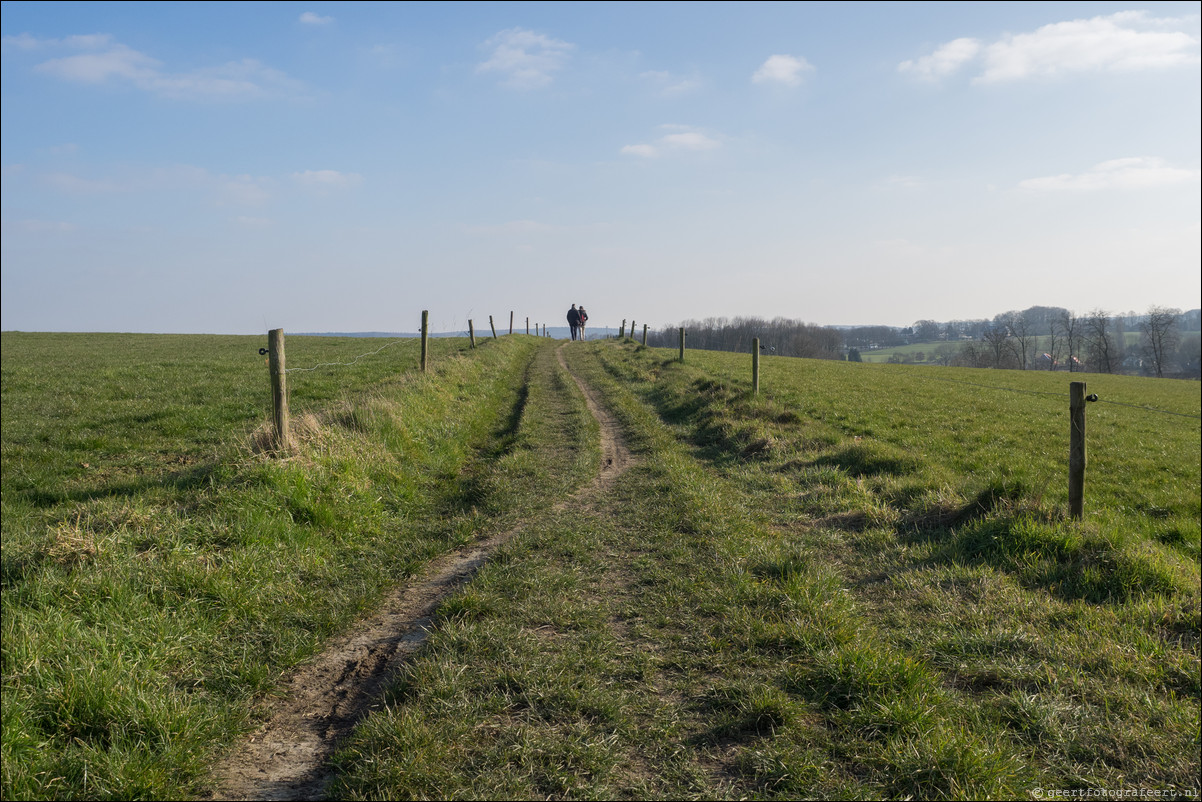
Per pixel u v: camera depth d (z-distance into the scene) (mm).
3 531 7930
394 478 10062
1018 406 23766
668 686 4594
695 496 9336
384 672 4949
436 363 21562
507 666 4754
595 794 3463
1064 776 3703
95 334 56562
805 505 9586
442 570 7133
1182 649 5117
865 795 3447
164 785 3553
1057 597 6242
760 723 4137
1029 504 7730
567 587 6363
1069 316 105625
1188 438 19078
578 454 12578
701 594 6102
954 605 5965
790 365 39906
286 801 3535
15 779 3408
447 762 3713
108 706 4008
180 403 17141
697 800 3463
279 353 8969
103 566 5621
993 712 4293
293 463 8523
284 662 5008
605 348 41938
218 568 6039
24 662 4168
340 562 7172
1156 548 7191
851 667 4504
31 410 16109
